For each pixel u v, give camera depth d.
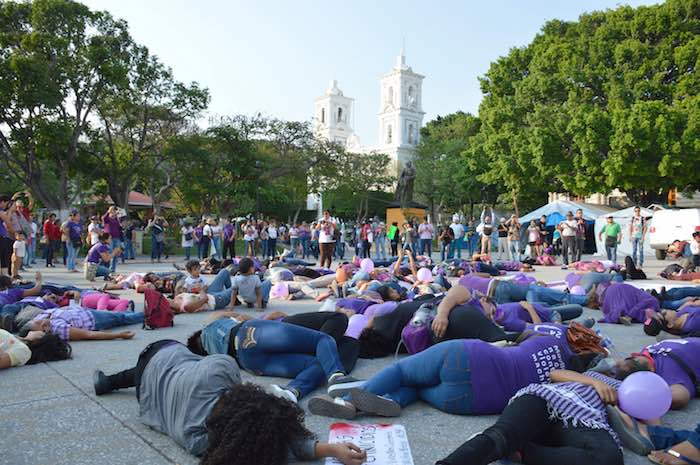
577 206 30.14
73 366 5.18
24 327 5.90
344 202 64.06
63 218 28.52
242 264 8.73
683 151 29.31
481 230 21.38
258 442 2.58
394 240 24.55
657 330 6.16
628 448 3.24
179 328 7.21
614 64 34.41
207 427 2.76
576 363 3.92
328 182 57.16
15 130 28.31
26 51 27.53
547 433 3.03
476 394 3.68
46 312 6.52
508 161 35.72
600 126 30.94
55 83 28.03
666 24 33.16
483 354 3.72
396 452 3.12
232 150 37.28
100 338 6.35
